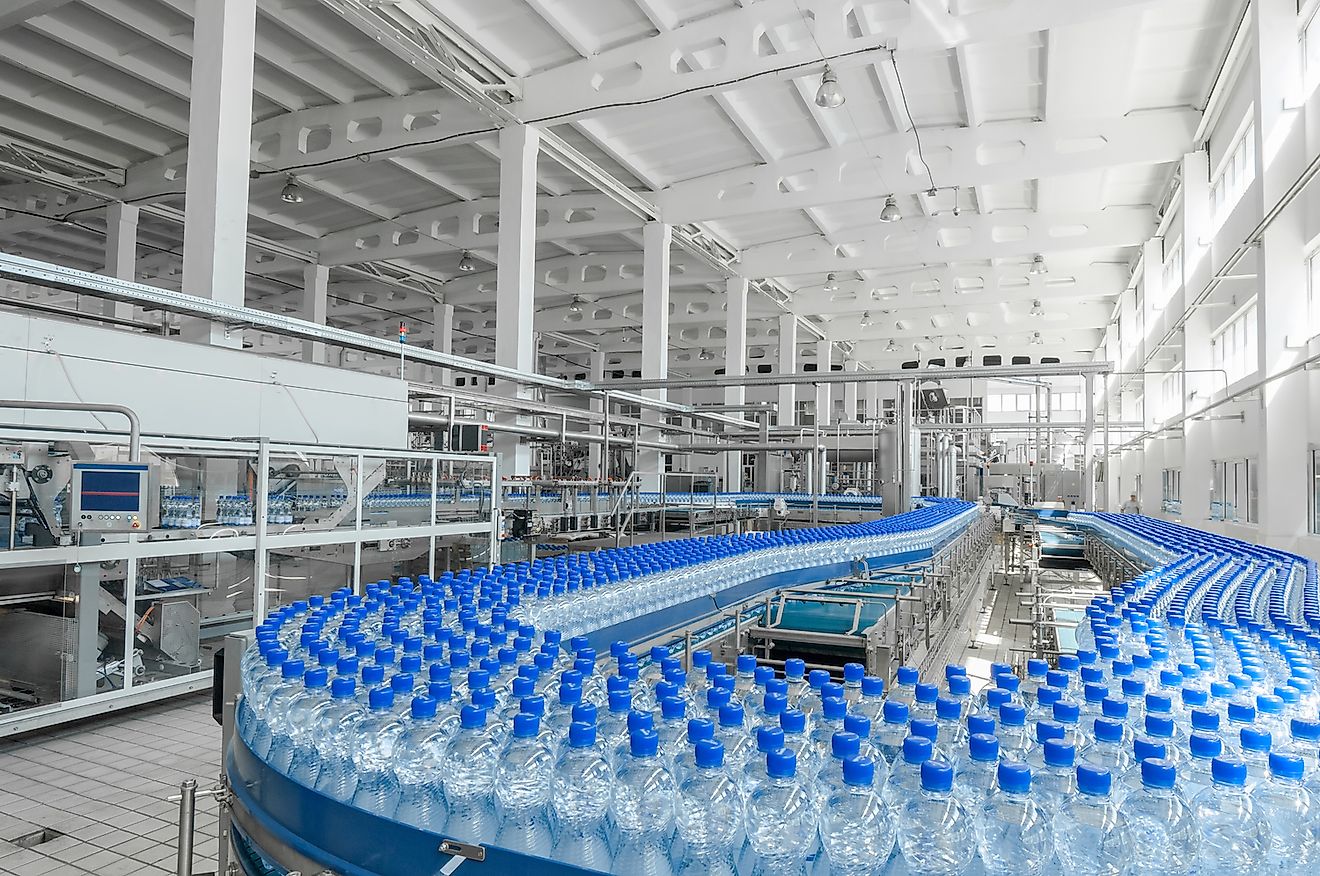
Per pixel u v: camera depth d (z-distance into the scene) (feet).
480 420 25.00
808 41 23.31
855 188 30.66
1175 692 4.40
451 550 17.46
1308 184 20.25
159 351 15.11
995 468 44.80
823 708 3.69
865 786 2.80
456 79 23.27
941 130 29.66
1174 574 9.33
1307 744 3.74
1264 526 21.18
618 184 31.27
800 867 3.21
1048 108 28.04
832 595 10.58
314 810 3.44
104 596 11.78
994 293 47.88
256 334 53.98
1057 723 3.24
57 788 9.55
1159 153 29.30
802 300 50.21
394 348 20.89
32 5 19.76
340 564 15.14
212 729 11.82
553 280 45.65
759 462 43.37
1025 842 3.12
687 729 3.56
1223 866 3.15
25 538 11.53
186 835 4.79
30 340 13.25
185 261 17.04
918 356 62.85
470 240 36.35
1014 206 38.04
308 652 4.76
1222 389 30.22
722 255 41.22
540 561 9.28
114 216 32.53
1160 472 43.73
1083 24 23.27
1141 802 3.21
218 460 13.83
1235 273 25.81
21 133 29.17
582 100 24.48
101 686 11.75
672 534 29.09
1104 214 38.81
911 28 21.09
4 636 11.64
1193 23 24.07
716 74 22.98
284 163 28.60
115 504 11.48
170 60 25.11
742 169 32.32
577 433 27.58
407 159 32.14
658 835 3.23
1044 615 11.20
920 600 10.21
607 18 23.24
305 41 24.64
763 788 3.39
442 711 3.91
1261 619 7.02
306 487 14.78
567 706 3.88
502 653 4.42
